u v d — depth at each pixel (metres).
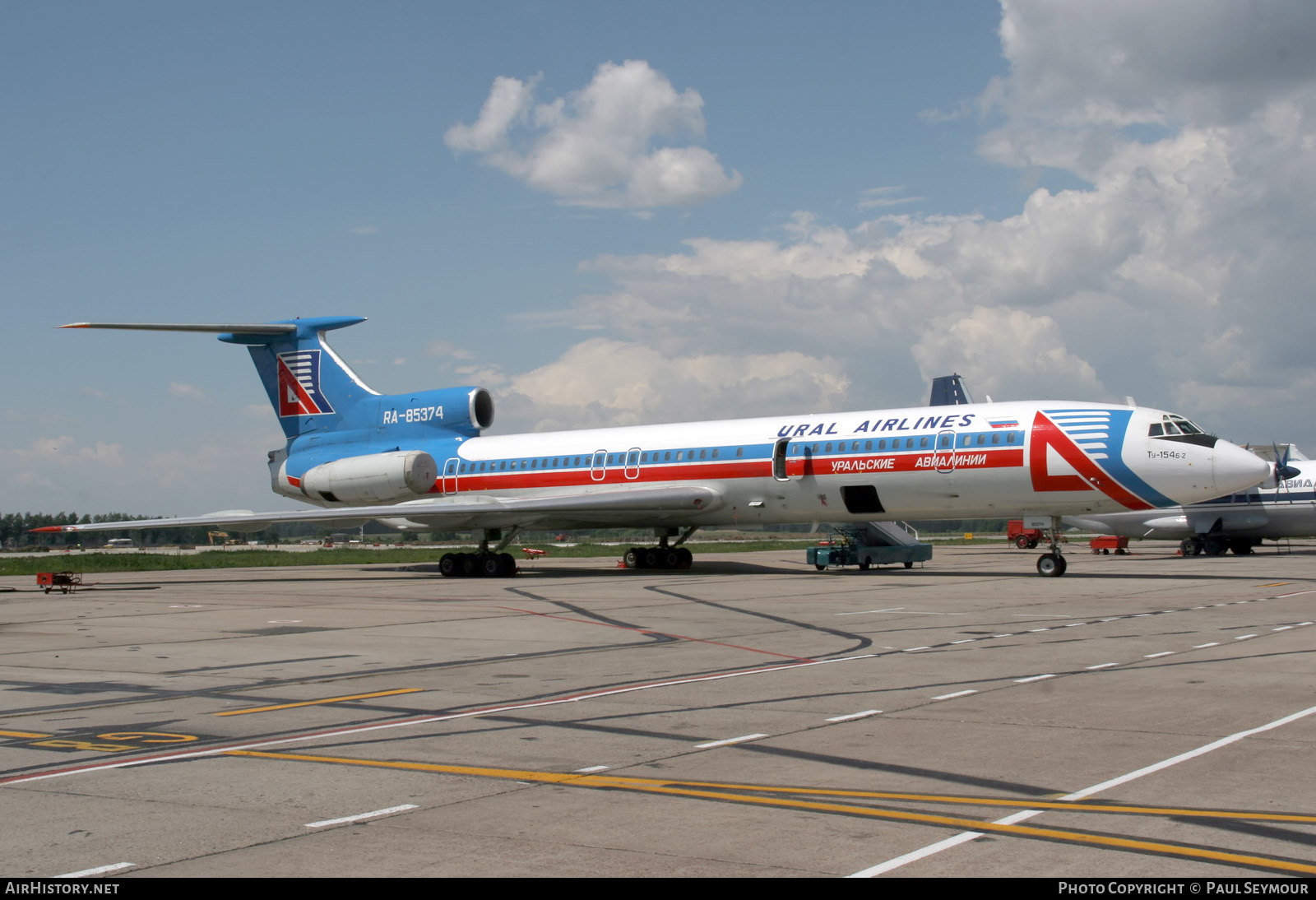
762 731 10.93
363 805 8.41
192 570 53.25
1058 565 34.97
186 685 14.62
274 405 47.00
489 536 41.25
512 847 7.29
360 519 39.34
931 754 9.76
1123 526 57.06
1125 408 32.94
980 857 6.94
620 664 15.98
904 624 20.53
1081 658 15.65
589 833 7.59
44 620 24.50
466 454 43.03
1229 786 8.52
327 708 12.73
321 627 22.08
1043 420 33.03
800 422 37.22
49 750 10.55
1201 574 36.41
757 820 7.82
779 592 29.12
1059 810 7.97
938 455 34.00
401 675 15.30
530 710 12.37
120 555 71.56
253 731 11.41
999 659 15.70
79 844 7.47
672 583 33.97
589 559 61.72
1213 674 14.03
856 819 7.82
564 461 41.00
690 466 38.53
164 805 8.46
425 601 28.66
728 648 17.52
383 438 45.06
